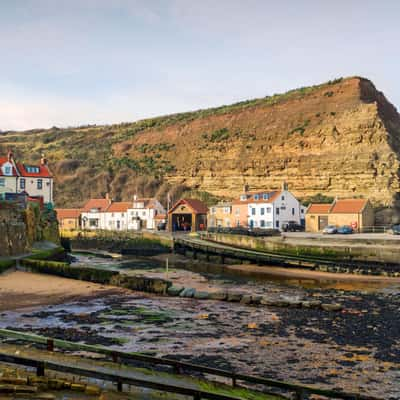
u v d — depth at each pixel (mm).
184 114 169500
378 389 15523
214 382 13711
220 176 118062
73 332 22406
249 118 133375
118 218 103125
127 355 13969
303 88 145250
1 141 190875
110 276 37000
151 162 137250
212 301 31531
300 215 84250
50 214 69938
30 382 11500
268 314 27391
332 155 102562
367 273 46656
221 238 65812
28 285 35312
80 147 167000
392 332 23078
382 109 122625
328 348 20219
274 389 15414
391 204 84938
